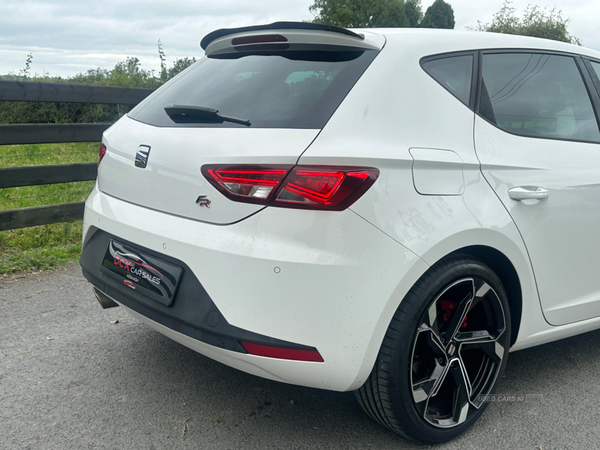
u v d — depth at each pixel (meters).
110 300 2.42
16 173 4.57
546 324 2.52
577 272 2.55
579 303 2.63
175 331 1.92
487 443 2.21
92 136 5.07
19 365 2.67
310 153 1.76
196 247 1.86
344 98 1.94
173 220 1.98
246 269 1.77
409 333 1.93
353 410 2.43
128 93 5.22
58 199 5.84
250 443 2.14
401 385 1.96
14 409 2.29
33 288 3.79
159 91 2.54
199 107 2.04
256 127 1.91
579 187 2.47
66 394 2.43
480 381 2.31
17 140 4.58
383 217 1.82
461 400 2.20
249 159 1.80
